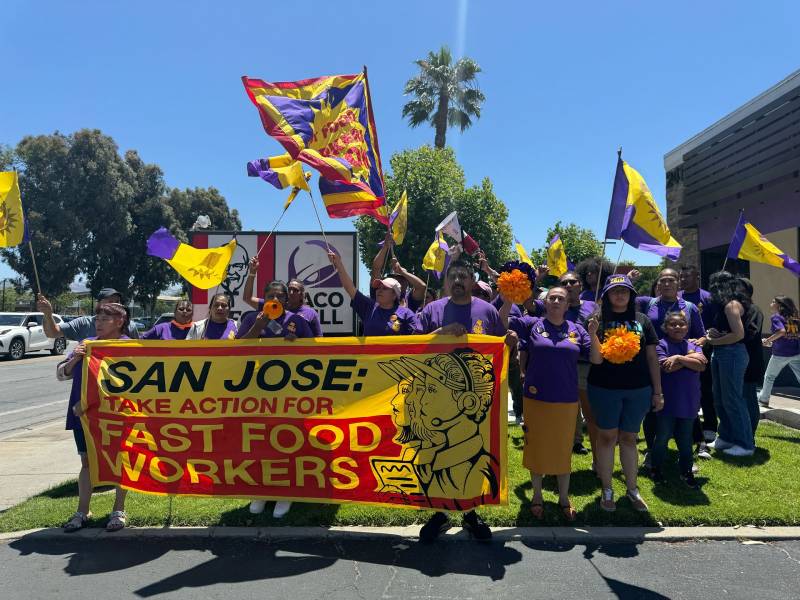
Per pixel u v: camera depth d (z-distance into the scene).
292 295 4.95
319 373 4.11
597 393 4.23
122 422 4.20
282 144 4.77
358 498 3.96
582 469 5.32
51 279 32.94
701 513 4.11
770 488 4.60
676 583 3.24
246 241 7.67
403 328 4.38
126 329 4.75
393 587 3.21
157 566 3.50
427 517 4.12
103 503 4.55
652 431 5.18
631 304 4.32
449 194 21.64
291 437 4.08
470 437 3.87
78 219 33.03
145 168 38.56
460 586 3.22
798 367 7.31
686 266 6.11
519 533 3.91
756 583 3.23
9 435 7.65
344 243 7.74
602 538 3.85
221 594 3.14
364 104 5.16
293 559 3.59
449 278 4.16
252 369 4.19
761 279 10.50
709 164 11.78
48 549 3.75
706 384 6.07
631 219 4.45
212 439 4.14
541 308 5.79
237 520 4.12
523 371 4.29
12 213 4.43
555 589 3.17
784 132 9.40
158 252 4.65
